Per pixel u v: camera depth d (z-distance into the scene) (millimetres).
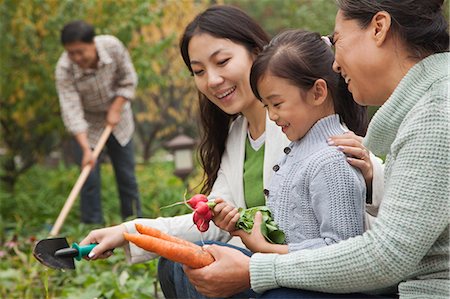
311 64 2574
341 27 2266
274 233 2590
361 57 2227
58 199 8484
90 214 7141
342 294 2268
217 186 3154
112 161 6984
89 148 6461
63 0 8938
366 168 2561
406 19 2180
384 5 2182
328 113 2668
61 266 2721
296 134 2639
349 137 2584
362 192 2494
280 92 2572
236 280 2426
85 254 2775
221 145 3205
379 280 2131
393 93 2186
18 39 9195
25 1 9008
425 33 2182
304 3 11617
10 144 10164
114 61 6586
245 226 2582
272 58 2578
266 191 2799
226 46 2990
